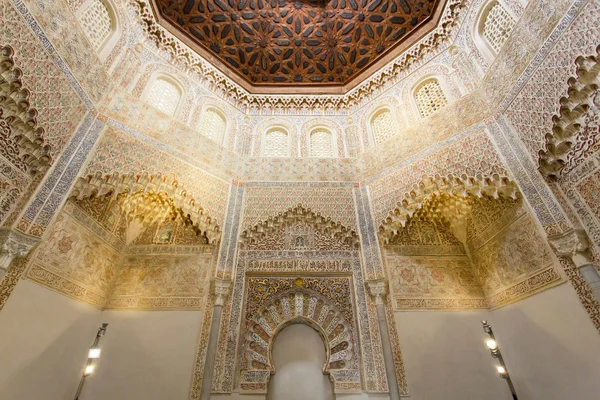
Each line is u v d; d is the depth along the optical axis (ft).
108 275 15.65
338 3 20.48
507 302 14.33
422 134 17.47
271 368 14.34
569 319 11.11
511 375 13.75
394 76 21.09
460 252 17.40
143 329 14.70
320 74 22.97
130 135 15.14
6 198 10.53
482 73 16.06
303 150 20.53
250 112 22.22
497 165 13.74
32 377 10.95
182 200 15.99
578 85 10.62
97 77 14.33
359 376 14.14
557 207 11.60
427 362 14.17
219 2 19.60
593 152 10.50
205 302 15.33
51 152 11.80
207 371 13.53
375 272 16.01
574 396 10.82
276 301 15.96
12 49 10.11
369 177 18.67
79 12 13.80
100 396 13.16
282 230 17.71
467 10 17.31
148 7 17.99
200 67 20.57
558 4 11.34
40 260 11.65
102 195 13.75
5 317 10.14
